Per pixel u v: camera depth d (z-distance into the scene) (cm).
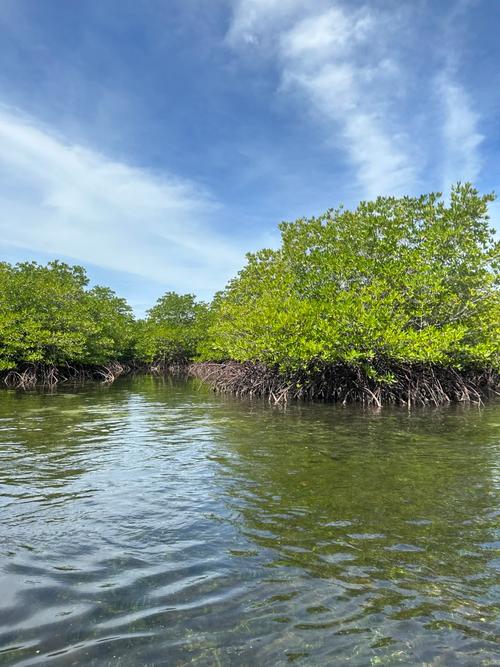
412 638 265
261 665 242
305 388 1556
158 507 481
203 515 457
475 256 1484
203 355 3103
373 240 1636
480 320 1463
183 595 308
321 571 343
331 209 1875
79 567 348
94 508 478
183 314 4859
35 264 3072
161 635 265
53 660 241
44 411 1250
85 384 2427
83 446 784
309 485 557
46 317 2455
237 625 276
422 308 1437
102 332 2995
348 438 855
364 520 443
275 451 745
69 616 282
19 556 365
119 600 301
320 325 1370
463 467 638
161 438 859
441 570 345
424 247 1513
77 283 3166
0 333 2200
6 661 239
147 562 356
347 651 254
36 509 475
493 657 249
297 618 284
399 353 1314
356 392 1491
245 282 2120
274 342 1420
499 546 386
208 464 660
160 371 4184
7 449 758
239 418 1127
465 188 1583
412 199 1639
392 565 352
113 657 245
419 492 528
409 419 1102
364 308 1398
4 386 2223
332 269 1600
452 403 1465
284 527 427
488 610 293
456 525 430
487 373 1842
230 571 342
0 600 298
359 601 303
